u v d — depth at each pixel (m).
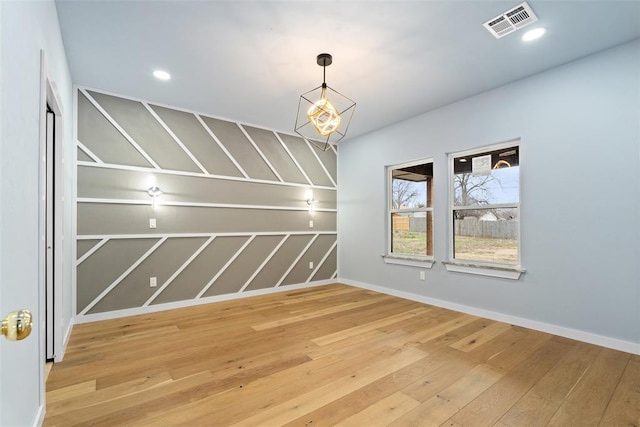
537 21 2.26
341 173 5.41
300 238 4.95
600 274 2.62
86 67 2.91
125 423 1.61
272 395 1.87
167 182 3.75
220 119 4.20
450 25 2.30
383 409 1.74
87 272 3.24
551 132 2.93
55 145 2.41
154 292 3.62
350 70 2.97
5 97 1.04
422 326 3.11
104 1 2.03
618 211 2.54
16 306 1.17
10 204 1.10
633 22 2.26
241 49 2.62
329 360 2.34
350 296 4.39
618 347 2.51
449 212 3.85
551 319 2.90
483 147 3.52
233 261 4.24
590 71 2.70
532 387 1.97
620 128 2.54
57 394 1.87
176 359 2.36
